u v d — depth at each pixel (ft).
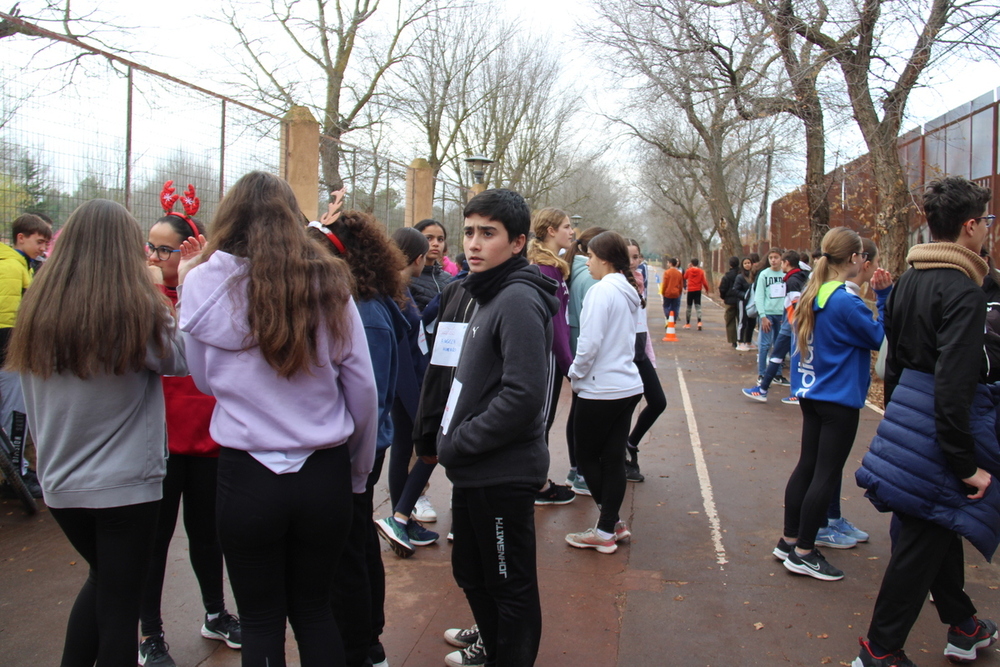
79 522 7.61
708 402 28.17
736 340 46.70
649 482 17.62
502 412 7.35
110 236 7.33
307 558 7.02
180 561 12.51
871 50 32.55
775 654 9.84
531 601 7.79
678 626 10.57
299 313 6.56
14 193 14.60
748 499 16.38
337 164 27.78
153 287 7.57
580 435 13.19
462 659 9.47
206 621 9.97
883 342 11.64
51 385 7.29
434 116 70.44
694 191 112.68
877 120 33.78
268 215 6.82
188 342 6.77
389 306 9.45
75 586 11.37
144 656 9.22
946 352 8.30
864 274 13.50
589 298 12.91
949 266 8.62
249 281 6.57
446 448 7.78
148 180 17.24
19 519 14.17
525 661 7.71
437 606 11.13
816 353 12.12
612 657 9.73
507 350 7.47
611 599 11.42
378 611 9.07
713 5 39.29
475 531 7.84
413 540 13.51
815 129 38.29
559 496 15.96
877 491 9.07
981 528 8.52
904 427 8.95
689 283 60.90
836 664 9.61
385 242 9.36
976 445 8.52
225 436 6.68
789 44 35.58
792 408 27.04
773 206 77.46
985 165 40.11
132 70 16.53
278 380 6.72
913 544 8.94
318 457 6.87
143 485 7.56
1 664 9.18
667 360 41.04
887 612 9.07
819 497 12.04
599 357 12.91
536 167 91.56
